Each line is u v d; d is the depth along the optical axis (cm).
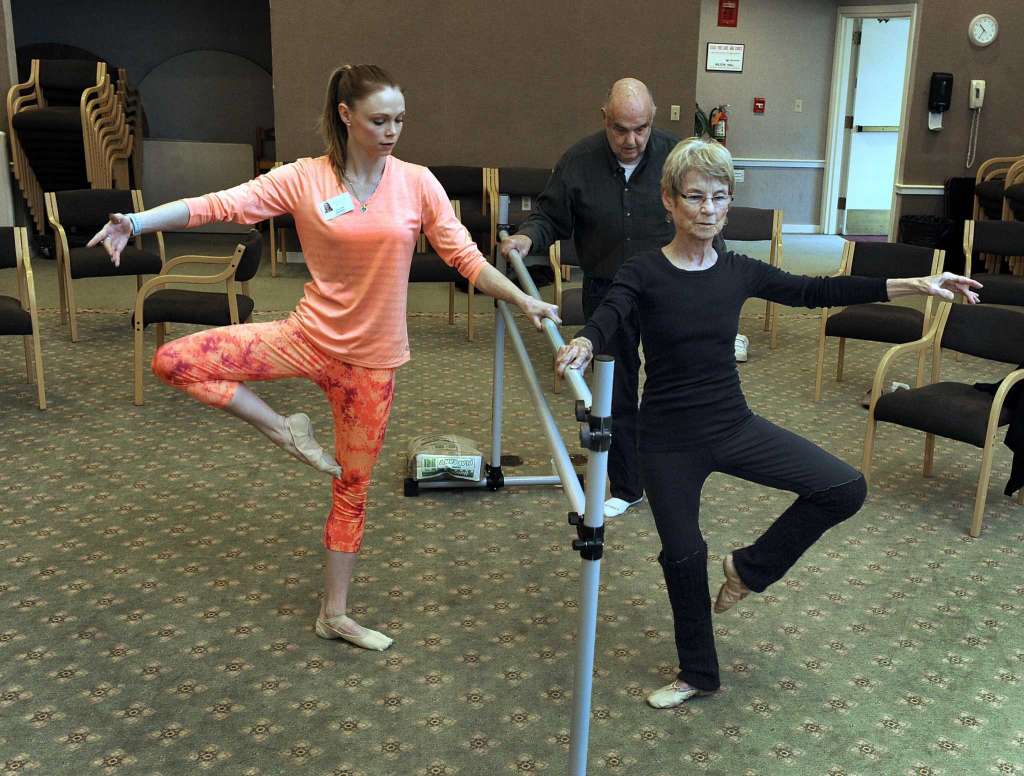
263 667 259
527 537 339
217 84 1120
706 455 234
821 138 1098
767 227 612
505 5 784
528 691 251
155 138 1123
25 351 493
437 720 238
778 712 244
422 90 793
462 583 306
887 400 377
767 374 543
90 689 247
